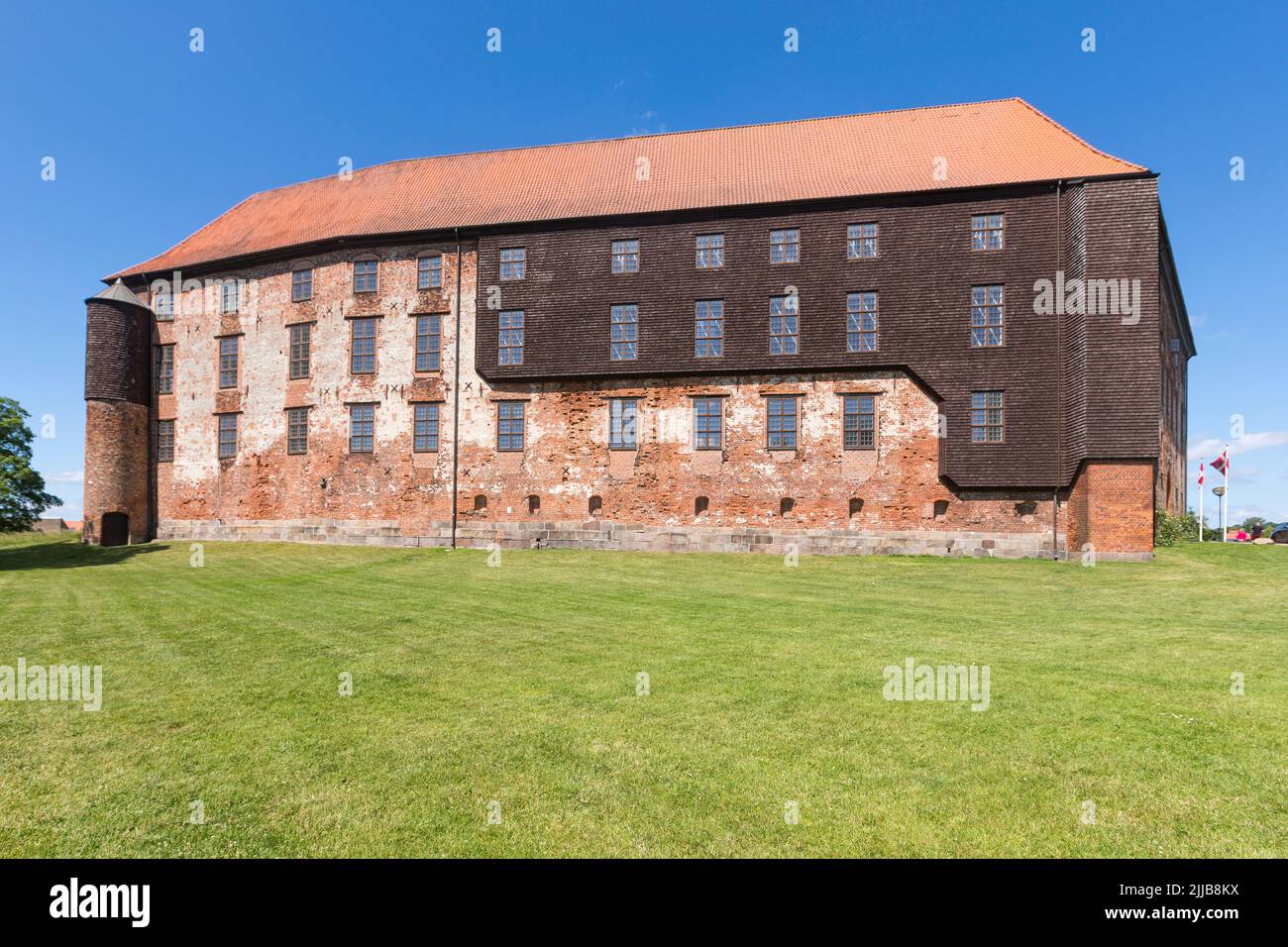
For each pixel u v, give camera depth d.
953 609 14.09
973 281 25.66
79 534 41.25
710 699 7.92
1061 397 24.61
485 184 33.47
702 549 27.36
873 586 17.73
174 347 35.12
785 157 30.23
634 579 19.30
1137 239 23.16
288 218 36.00
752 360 27.39
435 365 30.52
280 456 32.53
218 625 12.68
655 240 28.59
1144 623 12.39
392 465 30.61
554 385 29.30
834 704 7.71
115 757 6.41
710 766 6.11
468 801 5.50
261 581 19.50
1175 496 38.84
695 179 30.30
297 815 5.29
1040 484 24.58
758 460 27.28
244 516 33.03
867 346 26.59
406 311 30.89
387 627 12.35
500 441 29.59
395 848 4.86
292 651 10.50
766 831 5.04
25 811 5.41
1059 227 24.94
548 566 22.88
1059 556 24.33
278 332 33.03
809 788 5.69
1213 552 23.73
